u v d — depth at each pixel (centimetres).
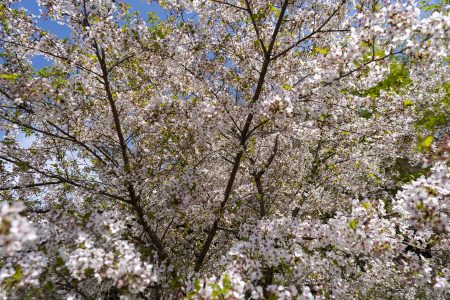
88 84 629
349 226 439
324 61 529
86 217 439
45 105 499
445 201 407
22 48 538
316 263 480
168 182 612
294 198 830
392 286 586
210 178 779
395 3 384
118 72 704
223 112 576
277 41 647
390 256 458
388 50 423
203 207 636
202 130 579
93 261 352
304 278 529
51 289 399
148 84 709
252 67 627
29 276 336
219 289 331
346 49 450
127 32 511
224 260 437
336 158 889
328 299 446
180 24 568
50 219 455
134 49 541
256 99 598
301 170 823
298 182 825
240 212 754
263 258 474
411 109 638
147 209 668
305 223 509
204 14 602
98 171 684
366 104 652
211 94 631
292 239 501
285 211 819
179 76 668
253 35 667
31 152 638
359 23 429
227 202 677
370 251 451
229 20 666
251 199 810
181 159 680
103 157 743
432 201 364
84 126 649
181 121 601
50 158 689
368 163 811
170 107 581
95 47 527
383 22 393
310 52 652
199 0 568
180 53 565
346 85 500
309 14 588
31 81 478
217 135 629
